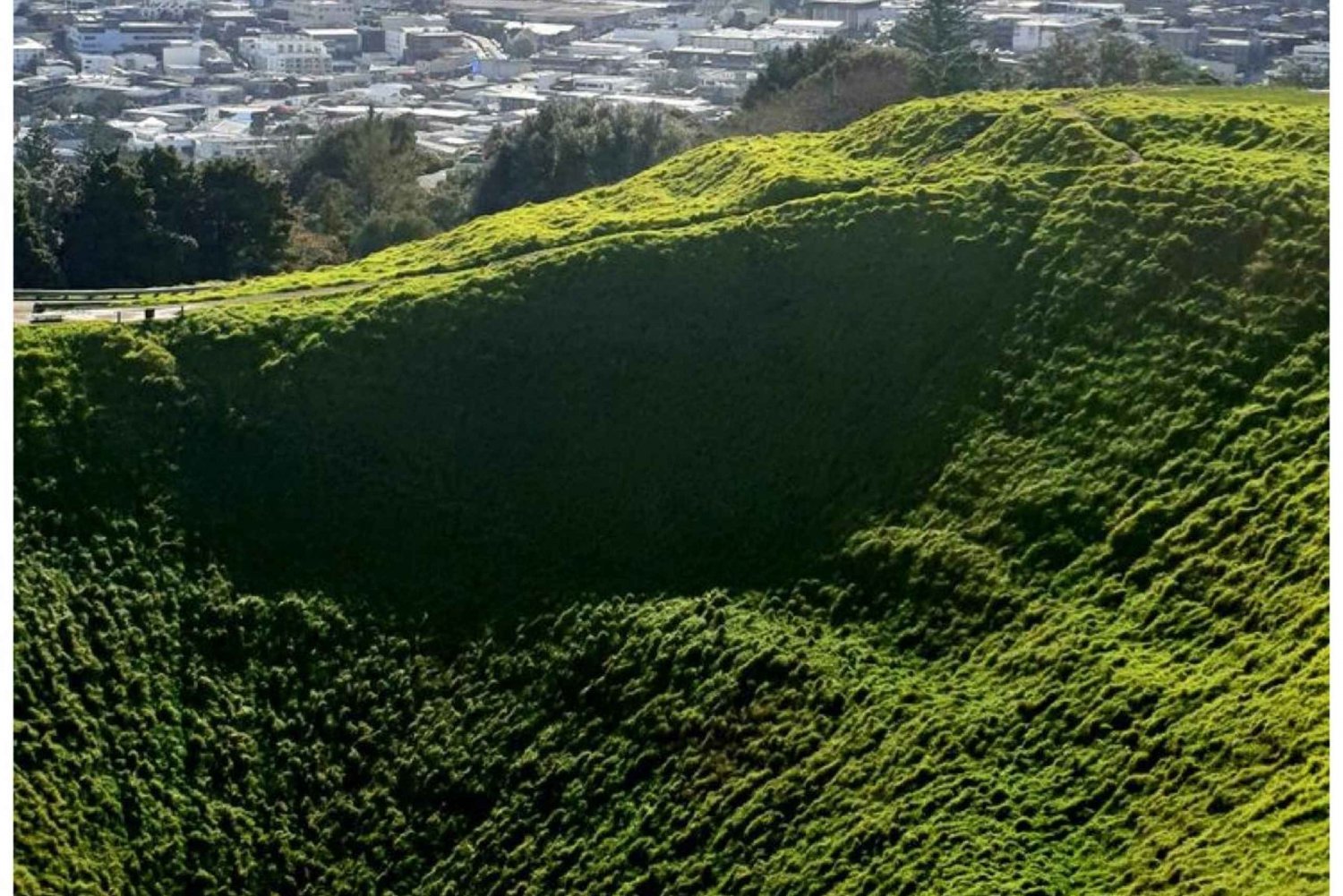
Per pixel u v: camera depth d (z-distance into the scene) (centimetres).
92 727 5741
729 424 6625
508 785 5747
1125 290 6538
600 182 10688
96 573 6131
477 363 6819
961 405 6462
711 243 7094
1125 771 4912
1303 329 6181
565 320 6919
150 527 6319
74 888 5325
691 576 6241
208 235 9131
